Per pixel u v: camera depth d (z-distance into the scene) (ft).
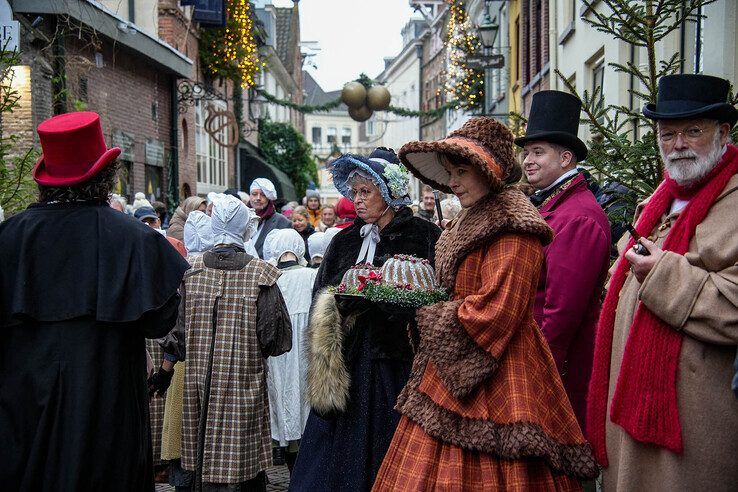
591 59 38.99
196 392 17.06
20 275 10.91
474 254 11.55
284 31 154.51
